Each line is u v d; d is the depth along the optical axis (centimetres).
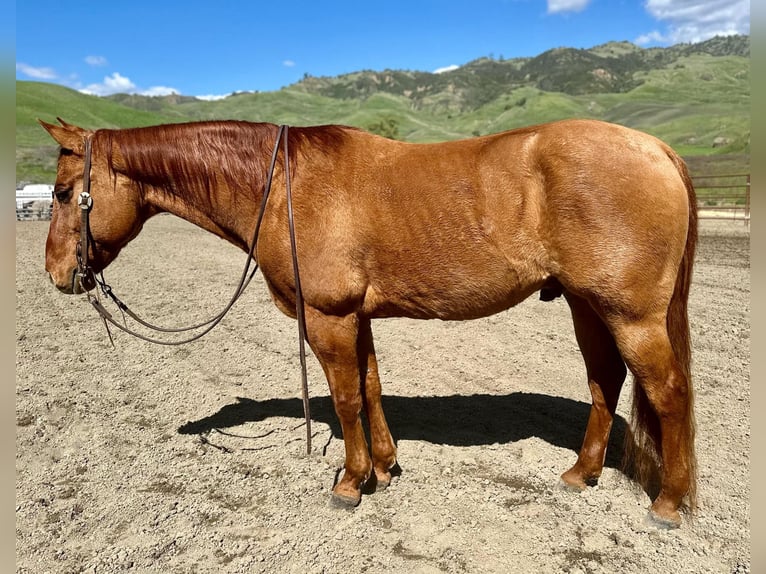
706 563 262
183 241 1434
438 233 278
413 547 280
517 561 268
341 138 305
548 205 267
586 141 262
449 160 283
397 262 286
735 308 686
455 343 604
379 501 320
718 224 1532
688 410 273
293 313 322
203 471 356
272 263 303
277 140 301
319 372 532
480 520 298
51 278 330
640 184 256
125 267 1047
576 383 488
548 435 392
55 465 363
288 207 287
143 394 477
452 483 334
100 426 417
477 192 274
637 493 317
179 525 302
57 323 679
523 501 314
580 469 322
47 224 1761
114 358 563
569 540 281
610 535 284
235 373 528
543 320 685
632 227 256
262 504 321
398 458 366
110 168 320
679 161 274
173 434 407
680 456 275
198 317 713
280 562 273
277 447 387
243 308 758
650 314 264
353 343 300
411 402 455
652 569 260
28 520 306
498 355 562
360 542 286
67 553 281
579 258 263
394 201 282
